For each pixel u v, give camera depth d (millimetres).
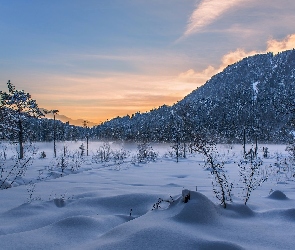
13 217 4625
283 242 3191
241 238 3285
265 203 5836
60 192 7551
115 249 2799
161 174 13141
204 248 2867
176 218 3723
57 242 3240
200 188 8328
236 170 13844
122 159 24172
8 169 14953
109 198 5559
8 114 26516
